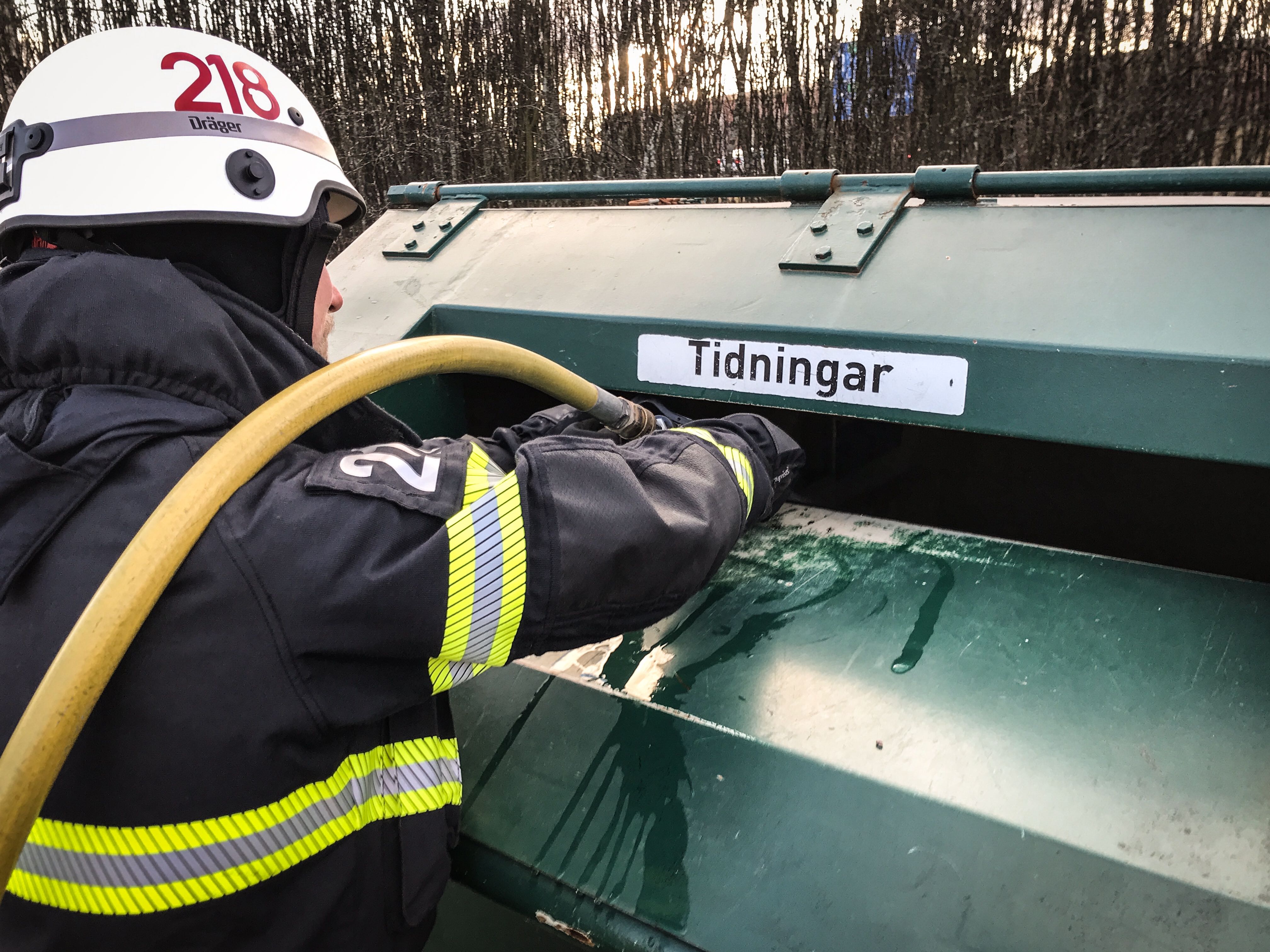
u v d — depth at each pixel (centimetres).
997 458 129
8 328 59
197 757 56
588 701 94
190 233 67
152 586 51
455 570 59
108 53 68
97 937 60
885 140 541
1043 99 503
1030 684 89
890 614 102
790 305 119
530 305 138
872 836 77
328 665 59
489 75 616
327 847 64
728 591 109
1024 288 108
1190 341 94
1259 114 462
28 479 56
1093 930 68
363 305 153
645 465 77
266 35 644
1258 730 82
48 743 48
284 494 59
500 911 88
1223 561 119
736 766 85
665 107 580
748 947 73
